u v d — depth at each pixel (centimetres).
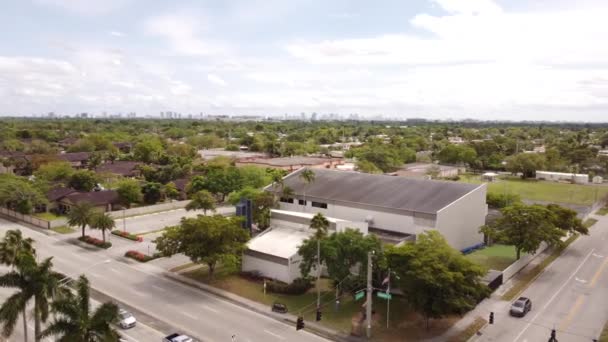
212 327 4581
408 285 4316
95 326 3177
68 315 3231
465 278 4369
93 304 5056
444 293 4178
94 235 7994
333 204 7438
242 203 7106
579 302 5309
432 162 18888
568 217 7544
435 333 4447
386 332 4453
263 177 10869
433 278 4112
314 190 7912
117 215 9419
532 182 15275
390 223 6806
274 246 6166
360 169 13225
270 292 5506
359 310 4984
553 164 16675
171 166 12725
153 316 4816
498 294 5519
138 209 9744
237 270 6203
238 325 4634
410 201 6944
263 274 5997
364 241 5191
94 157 14112
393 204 6888
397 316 4812
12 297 3488
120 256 6881
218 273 6125
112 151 17125
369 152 15738
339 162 15400
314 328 4566
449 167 17125
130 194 9900
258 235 6619
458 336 4394
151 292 5497
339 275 5147
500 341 4334
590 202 11612
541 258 7031
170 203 10381
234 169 11225
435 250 4547
